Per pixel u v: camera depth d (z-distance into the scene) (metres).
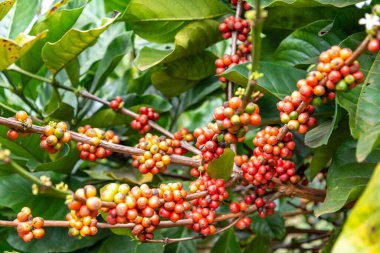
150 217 0.74
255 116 0.73
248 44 0.93
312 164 0.84
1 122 0.78
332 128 0.75
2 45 0.78
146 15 0.93
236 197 1.05
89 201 0.69
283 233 1.08
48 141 0.79
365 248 0.59
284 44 0.91
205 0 0.93
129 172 0.95
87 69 1.06
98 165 1.07
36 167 0.89
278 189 0.84
